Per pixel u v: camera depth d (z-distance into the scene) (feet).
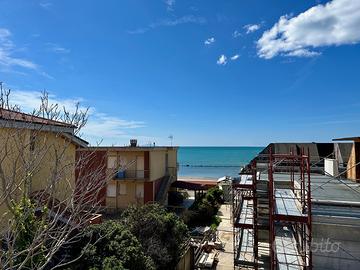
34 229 19.63
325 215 32.83
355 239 31.71
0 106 19.07
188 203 97.71
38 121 21.74
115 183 84.69
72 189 20.70
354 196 37.99
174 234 41.93
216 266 48.44
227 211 87.40
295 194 46.24
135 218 41.68
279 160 50.24
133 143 87.61
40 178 28.40
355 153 53.11
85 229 27.30
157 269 36.86
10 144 20.77
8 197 16.83
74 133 21.06
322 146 81.30
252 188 47.73
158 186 91.30
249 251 46.75
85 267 27.91
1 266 15.51
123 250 30.30
